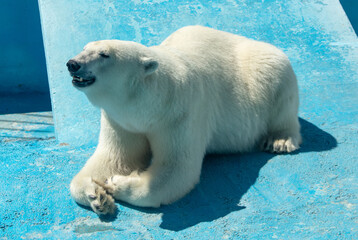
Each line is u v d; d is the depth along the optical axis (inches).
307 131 303.1
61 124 314.5
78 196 223.1
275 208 227.3
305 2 440.8
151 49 231.1
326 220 217.8
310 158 268.7
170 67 227.1
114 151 239.6
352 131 302.4
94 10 403.2
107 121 235.6
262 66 273.1
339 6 440.1
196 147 235.9
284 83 273.7
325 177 252.1
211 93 254.2
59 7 401.1
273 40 400.2
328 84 355.9
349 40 410.3
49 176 248.5
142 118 221.5
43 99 472.7
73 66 206.7
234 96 267.7
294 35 407.2
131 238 204.7
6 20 470.9
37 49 482.9
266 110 279.6
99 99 218.8
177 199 229.9
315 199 233.9
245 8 427.8
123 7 412.2
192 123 231.5
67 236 206.1
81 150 289.7
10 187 236.4
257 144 285.1
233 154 276.4
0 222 212.2
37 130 400.2
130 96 216.8
